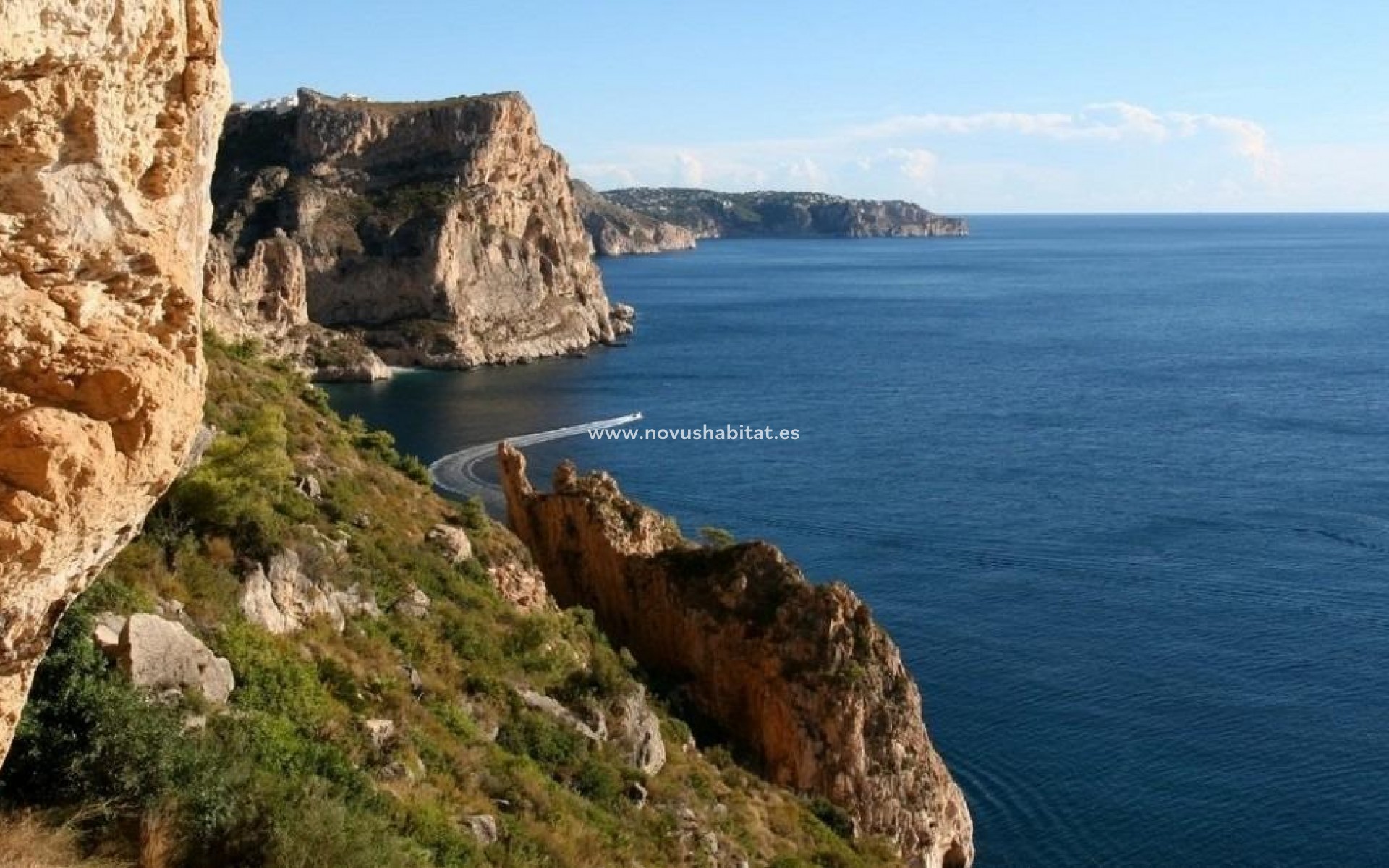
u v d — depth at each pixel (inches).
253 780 662.5
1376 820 1731.1
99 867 560.7
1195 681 2169.0
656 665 1592.0
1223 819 1740.9
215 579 889.5
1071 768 1877.5
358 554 1162.0
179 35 422.9
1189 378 5679.1
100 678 656.4
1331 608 2514.8
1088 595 2610.7
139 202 433.4
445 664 1089.4
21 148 378.0
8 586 388.5
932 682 2170.3
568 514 1712.6
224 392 1355.8
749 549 1600.6
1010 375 5876.0
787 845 1230.9
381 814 741.9
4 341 387.5
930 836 1492.4
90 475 394.3
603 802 1055.0
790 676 1478.8
